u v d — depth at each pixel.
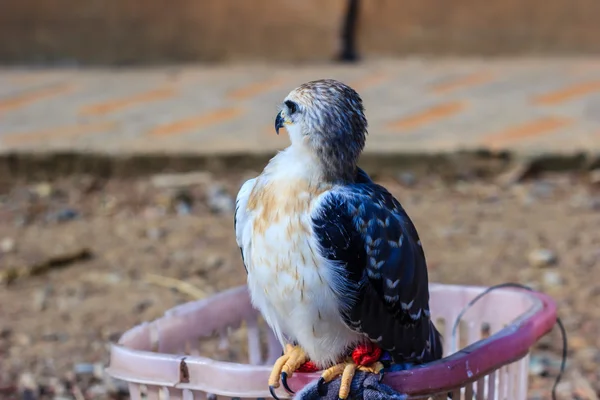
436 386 5.30
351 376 5.31
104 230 11.14
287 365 5.42
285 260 5.25
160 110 14.10
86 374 8.24
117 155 12.31
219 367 5.31
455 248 10.42
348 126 5.34
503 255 10.23
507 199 11.62
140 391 5.64
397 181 12.10
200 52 16.88
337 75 15.83
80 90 15.38
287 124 5.45
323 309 5.27
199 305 6.27
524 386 6.10
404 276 5.41
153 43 16.84
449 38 16.72
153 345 5.98
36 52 16.98
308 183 5.30
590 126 12.84
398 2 16.58
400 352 5.56
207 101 14.52
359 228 5.27
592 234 10.66
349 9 16.52
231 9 16.69
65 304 9.48
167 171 12.34
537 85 14.93
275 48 16.78
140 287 9.79
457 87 14.97
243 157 12.25
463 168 12.14
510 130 12.79
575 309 9.12
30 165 12.32
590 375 8.09
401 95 14.59
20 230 11.14
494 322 6.54
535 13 16.50
